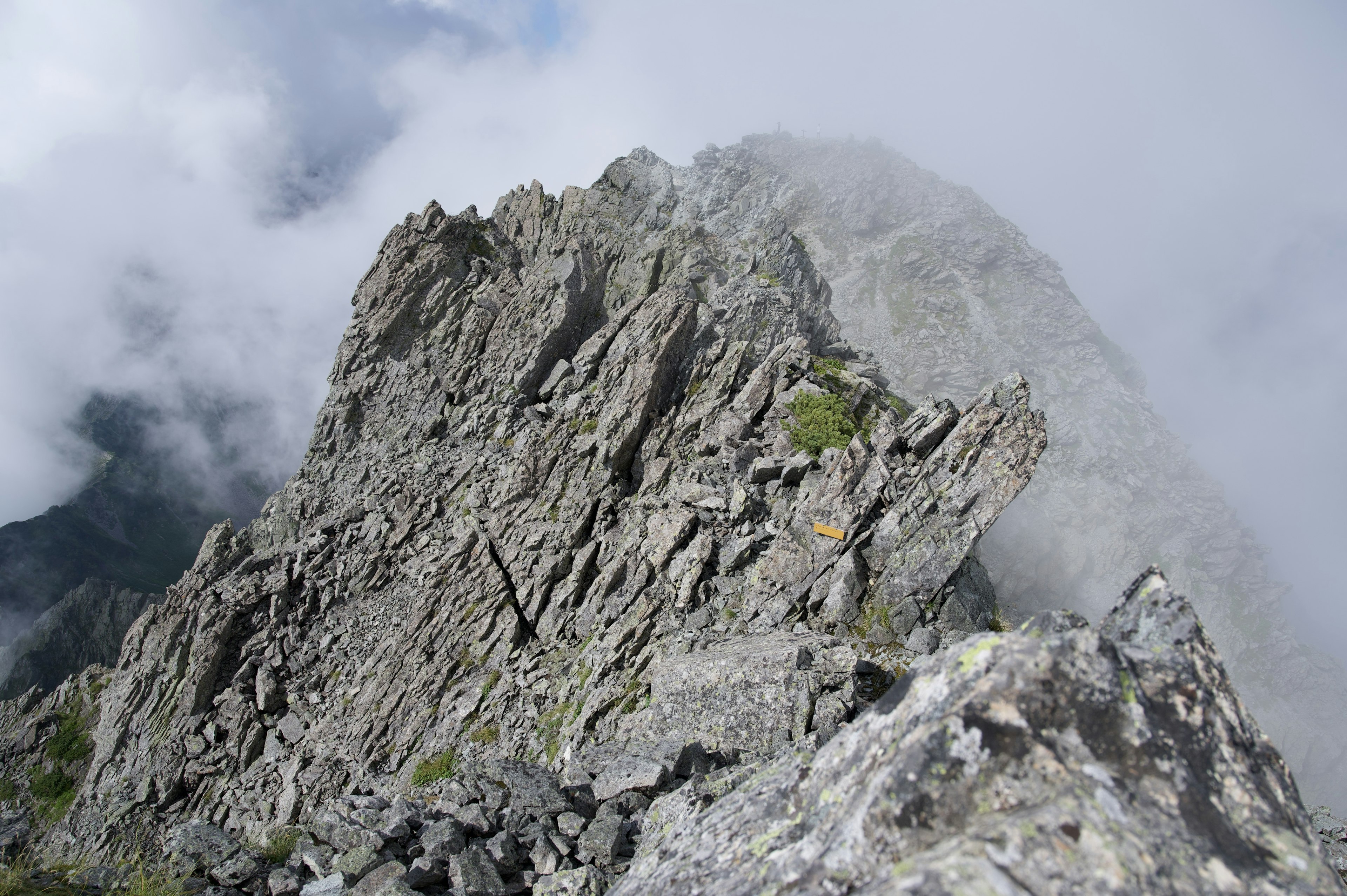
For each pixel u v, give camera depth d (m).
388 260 44.00
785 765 9.81
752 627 23.58
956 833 6.00
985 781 6.20
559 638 26.50
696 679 20.28
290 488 39.56
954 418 25.88
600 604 26.30
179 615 30.44
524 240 57.56
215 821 26.34
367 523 34.19
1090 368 110.12
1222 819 6.12
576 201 56.66
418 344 41.81
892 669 21.06
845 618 22.75
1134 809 5.97
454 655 27.25
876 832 6.16
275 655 30.12
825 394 31.61
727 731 19.34
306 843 17.14
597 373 36.62
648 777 17.48
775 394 32.16
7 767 30.75
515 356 38.69
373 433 39.97
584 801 18.08
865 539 24.00
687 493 27.55
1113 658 6.86
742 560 25.34
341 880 15.30
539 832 16.59
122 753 28.73
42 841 27.27
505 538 29.81
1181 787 6.23
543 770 20.20
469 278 43.34
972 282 123.25
